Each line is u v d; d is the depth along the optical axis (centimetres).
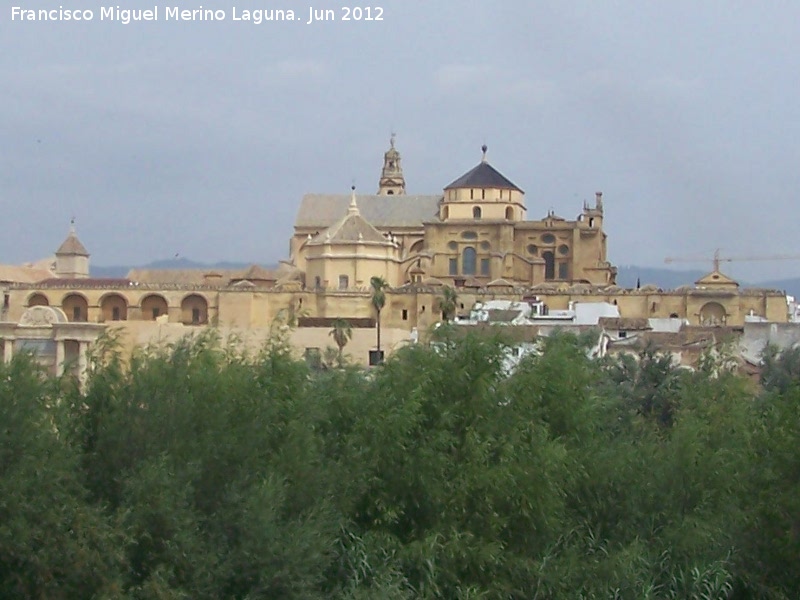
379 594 7425
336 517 7906
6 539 6669
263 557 7238
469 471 8338
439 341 9219
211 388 7862
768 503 8806
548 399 9312
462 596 7838
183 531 7112
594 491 9175
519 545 8394
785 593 8638
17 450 6994
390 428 8331
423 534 8181
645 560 8538
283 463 7875
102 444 7512
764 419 9781
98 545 6869
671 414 13875
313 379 9081
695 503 9244
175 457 7481
